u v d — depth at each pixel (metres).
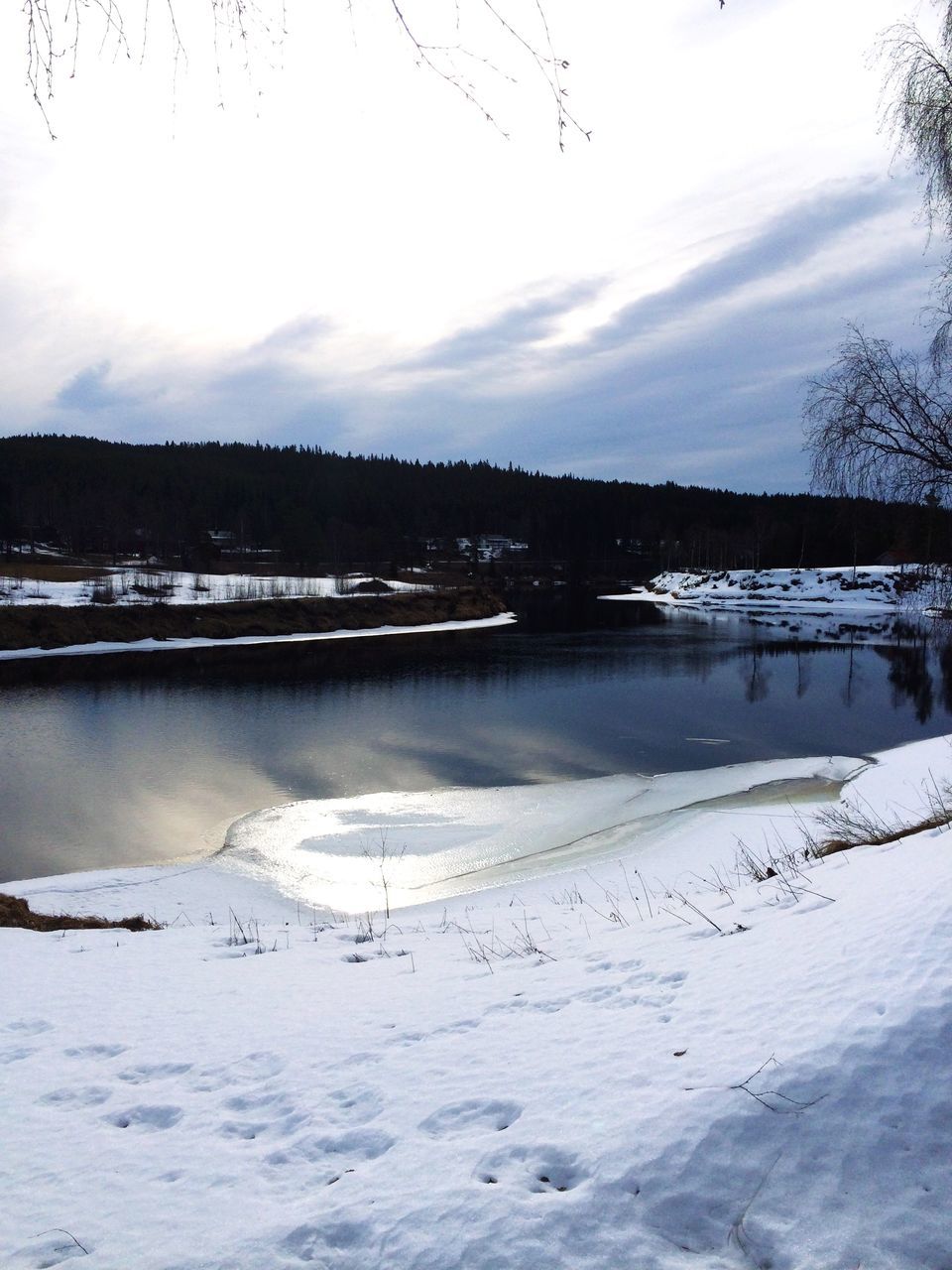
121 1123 3.68
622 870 13.02
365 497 137.00
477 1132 3.24
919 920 4.28
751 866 10.12
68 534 90.94
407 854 14.93
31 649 44.69
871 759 20.81
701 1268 2.49
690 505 153.25
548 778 20.08
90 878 13.37
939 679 35.97
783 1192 2.74
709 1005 4.05
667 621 66.56
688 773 20.14
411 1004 5.00
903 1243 2.54
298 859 14.77
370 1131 3.34
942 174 9.36
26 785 19.94
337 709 29.70
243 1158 3.25
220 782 20.12
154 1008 5.37
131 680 36.97
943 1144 2.86
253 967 6.64
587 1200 2.72
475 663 42.12
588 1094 3.36
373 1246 2.62
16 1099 3.94
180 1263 2.61
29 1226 2.86
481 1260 2.52
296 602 58.19
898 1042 3.26
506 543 148.12
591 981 4.90
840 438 10.22
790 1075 3.18
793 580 86.12
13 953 7.20
